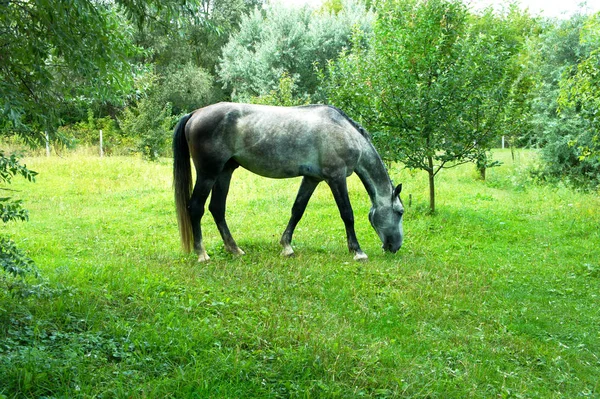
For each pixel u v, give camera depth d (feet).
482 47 35.35
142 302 16.31
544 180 55.52
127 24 17.66
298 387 12.07
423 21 35.60
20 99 12.53
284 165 24.80
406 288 21.43
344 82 38.60
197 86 107.24
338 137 24.94
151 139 73.61
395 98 35.37
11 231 29.50
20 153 14.76
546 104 54.29
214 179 24.39
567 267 26.61
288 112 24.97
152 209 39.17
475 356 15.44
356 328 16.61
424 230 33.60
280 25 102.78
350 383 12.68
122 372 11.89
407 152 36.24
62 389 10.84
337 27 100.89
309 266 23.63
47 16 13.09
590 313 20.25
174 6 13.76
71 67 13.98
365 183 26.86
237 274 21.54
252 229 32.78
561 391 14.06
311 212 38.45
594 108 29.78
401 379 13.03
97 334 13.56
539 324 18.69
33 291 14.21
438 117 35.47
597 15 31.01
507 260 27.84
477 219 37.04
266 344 14.16
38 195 43.70
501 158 78.13
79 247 26.71
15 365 11.29
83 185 48.44
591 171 53.36
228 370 12.44
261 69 100.27
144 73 18.53
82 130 79.15
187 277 20.43
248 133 24.13
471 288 22.03
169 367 12.53
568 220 37.60
